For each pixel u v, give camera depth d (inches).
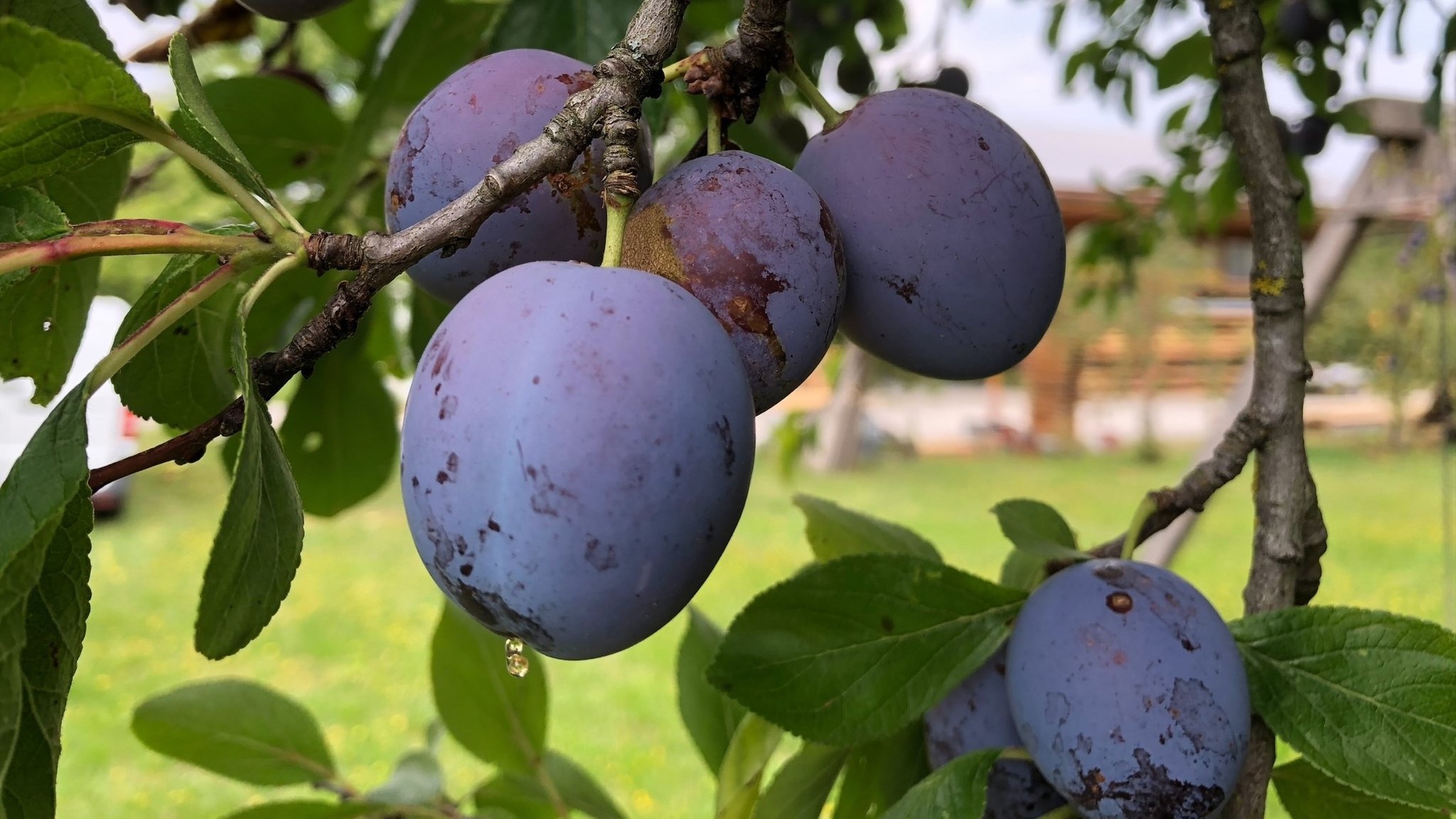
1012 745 11.0
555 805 13.4
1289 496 10.5
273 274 8.5
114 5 14.4
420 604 57.5
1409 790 9.6
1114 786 9.5
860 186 10.1
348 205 15.5
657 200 9.1
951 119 10.4
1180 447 117.7
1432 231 29.7
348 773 37.7
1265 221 10.9
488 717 13.6
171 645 51.1
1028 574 12.5
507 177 8.3
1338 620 10.1
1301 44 21.8
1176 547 20.7
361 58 17.1
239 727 13.6
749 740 12.1
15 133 8.4
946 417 141.9
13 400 62.9
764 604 10.9
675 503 8.0
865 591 10.9
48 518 7.9
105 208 11.6
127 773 38.6
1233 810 10.0
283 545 8.6
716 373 8.2
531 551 7.9
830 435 98.4
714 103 9.9
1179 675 9.6
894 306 10.2
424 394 8.2
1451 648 9.8
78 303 11.3
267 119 14.3
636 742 39.2
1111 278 36.8
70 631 8.4
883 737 10.7
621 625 8.1
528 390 7.9
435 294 10.2
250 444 8.0
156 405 11.4
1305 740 9.9
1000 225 10.2
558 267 8.3
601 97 8.5
